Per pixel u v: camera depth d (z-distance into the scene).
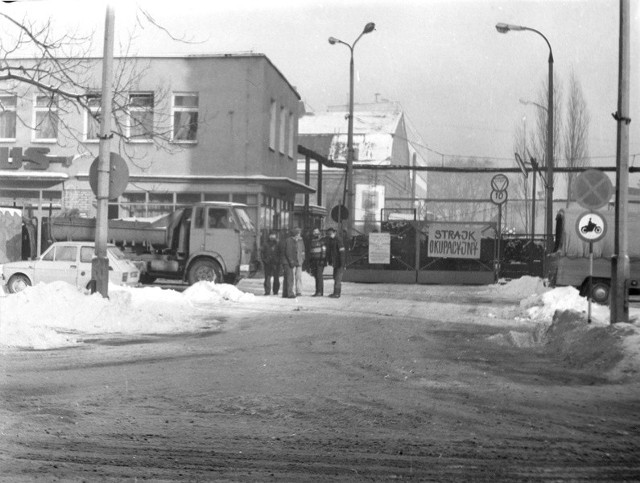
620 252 14.30
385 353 13.41
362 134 62.34
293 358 12.70
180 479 5.94
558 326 14.84
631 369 11.21
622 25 14.30
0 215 28.00
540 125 51.16
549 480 6.06
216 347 13.98
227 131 34.25
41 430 7.45
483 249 33.22
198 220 26.52
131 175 34.00
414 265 33.47
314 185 61.25
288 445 7.09
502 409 8.84
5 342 13.43
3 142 34.19
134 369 11.36
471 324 18.44
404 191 69.75
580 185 15.46
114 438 7.23
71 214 32.28
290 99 40.28
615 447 7.16
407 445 7.13
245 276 26.92
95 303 16.75
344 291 29.30
